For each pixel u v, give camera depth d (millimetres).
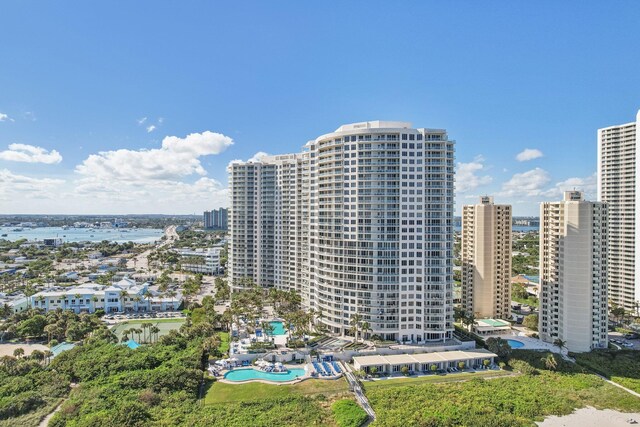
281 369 141625
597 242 161625
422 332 167125
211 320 189875
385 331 167000
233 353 153125
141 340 178000
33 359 138875
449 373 142250
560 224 167875
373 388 128625
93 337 165375
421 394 122500
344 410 111125
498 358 153125
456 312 188000
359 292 169500
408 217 168250
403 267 167625
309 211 196000
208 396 121750
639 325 195375
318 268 185625
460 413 109625
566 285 164000
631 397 121688
